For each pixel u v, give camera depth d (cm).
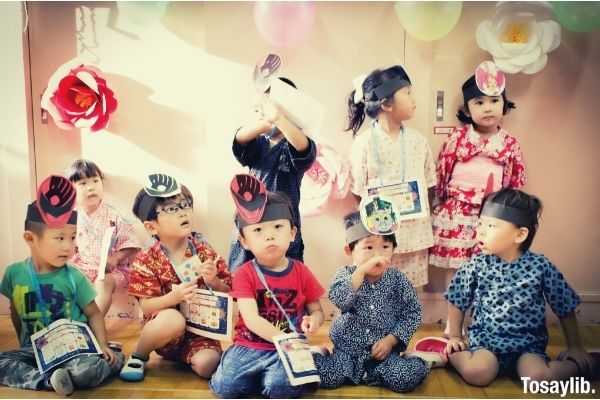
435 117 226
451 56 223
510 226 179
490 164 218
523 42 209
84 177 217
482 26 210
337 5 223
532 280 181
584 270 234
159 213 187
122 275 225
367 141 216
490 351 180
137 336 216
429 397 168
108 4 225
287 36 212
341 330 181
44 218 176
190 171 233
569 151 229
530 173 230
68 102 214
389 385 172
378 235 179
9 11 219
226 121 230
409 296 181
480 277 187
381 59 225
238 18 225
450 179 222
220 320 182
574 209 231
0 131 224
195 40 227
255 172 199
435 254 223
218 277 195
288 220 178
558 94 226
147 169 233
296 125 186
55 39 227
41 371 169
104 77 228
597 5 207
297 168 194
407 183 210
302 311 181
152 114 230
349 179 223
